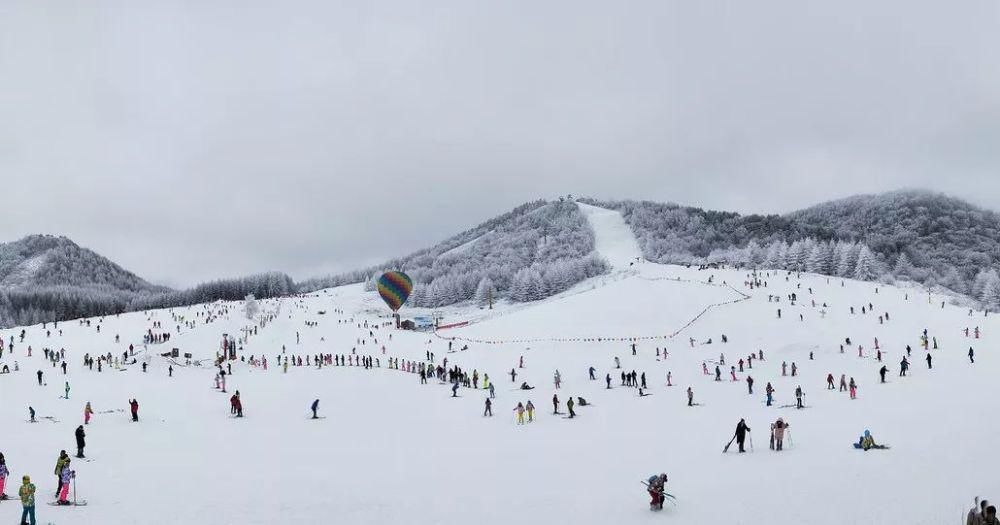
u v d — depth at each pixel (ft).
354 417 140.15
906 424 105.19
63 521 66.69
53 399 151.02
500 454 104.32
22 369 197.77
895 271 544.62
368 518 70.85
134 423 128.06
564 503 75.56
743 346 234.38
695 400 153.28
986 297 416.05
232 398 140.26
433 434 122.52
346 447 110.73
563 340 275.18
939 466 77.82
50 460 95.04
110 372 195.83
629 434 116.98
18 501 73.61
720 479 81.51
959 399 123.95
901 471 77.10
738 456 93.97
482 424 132.57
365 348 285.84
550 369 220.23
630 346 253.65
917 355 196.13
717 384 177.58
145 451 103.71
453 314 538.47
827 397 144.87
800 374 184.96
